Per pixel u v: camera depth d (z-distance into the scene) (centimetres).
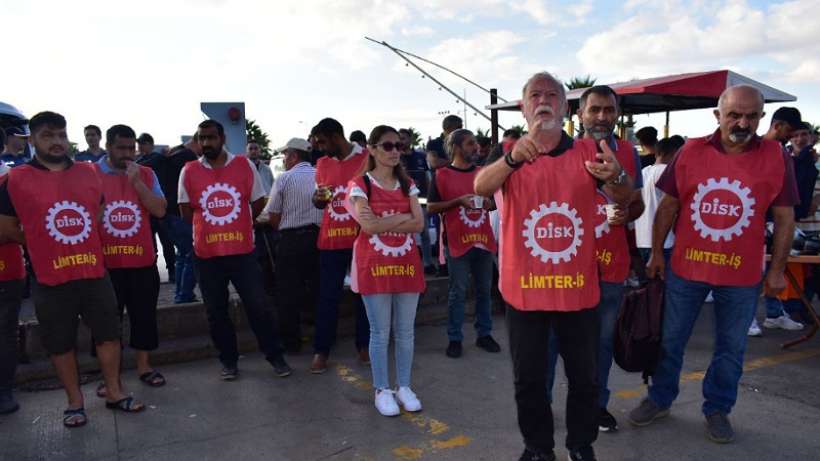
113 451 346
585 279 274
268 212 525
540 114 255
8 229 366
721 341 349
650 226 535
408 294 401
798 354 512
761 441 349
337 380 465
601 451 338
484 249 511
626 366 359
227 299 466
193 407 411
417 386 447
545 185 272
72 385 385
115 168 433
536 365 285
